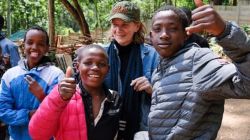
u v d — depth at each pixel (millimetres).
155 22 1911
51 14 9492
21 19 18188
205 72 1676
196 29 1393
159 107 1866
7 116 2703
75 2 12742
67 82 1966
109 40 2785
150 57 2584
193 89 1745
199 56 1745
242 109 7004
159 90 1883
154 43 1932
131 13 2555
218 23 1381
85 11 20172
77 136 2164
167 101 1829
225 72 1579
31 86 2570
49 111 1996
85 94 2229
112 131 2273
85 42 10492
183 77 1794
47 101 2008
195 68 1740
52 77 2777
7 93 2777
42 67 2795
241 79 1474
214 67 1644
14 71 2818
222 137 5613
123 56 2643
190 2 20719
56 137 2203
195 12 1399
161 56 1932
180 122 1788
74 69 2420
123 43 2605
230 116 6609
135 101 2516
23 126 2715
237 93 1538
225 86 1585
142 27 2643
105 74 2254
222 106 1824
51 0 9477
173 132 1806
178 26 1875
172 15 1871
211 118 1786
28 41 2799
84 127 2182
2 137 3480
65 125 2162
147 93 2461
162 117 1848
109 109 2271
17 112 2701
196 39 2672
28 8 18234
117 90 2574
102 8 18406
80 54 2262
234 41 1399
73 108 2182
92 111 2230
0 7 17219
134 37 2615
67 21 21953
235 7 16297
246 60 1429
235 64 1465
